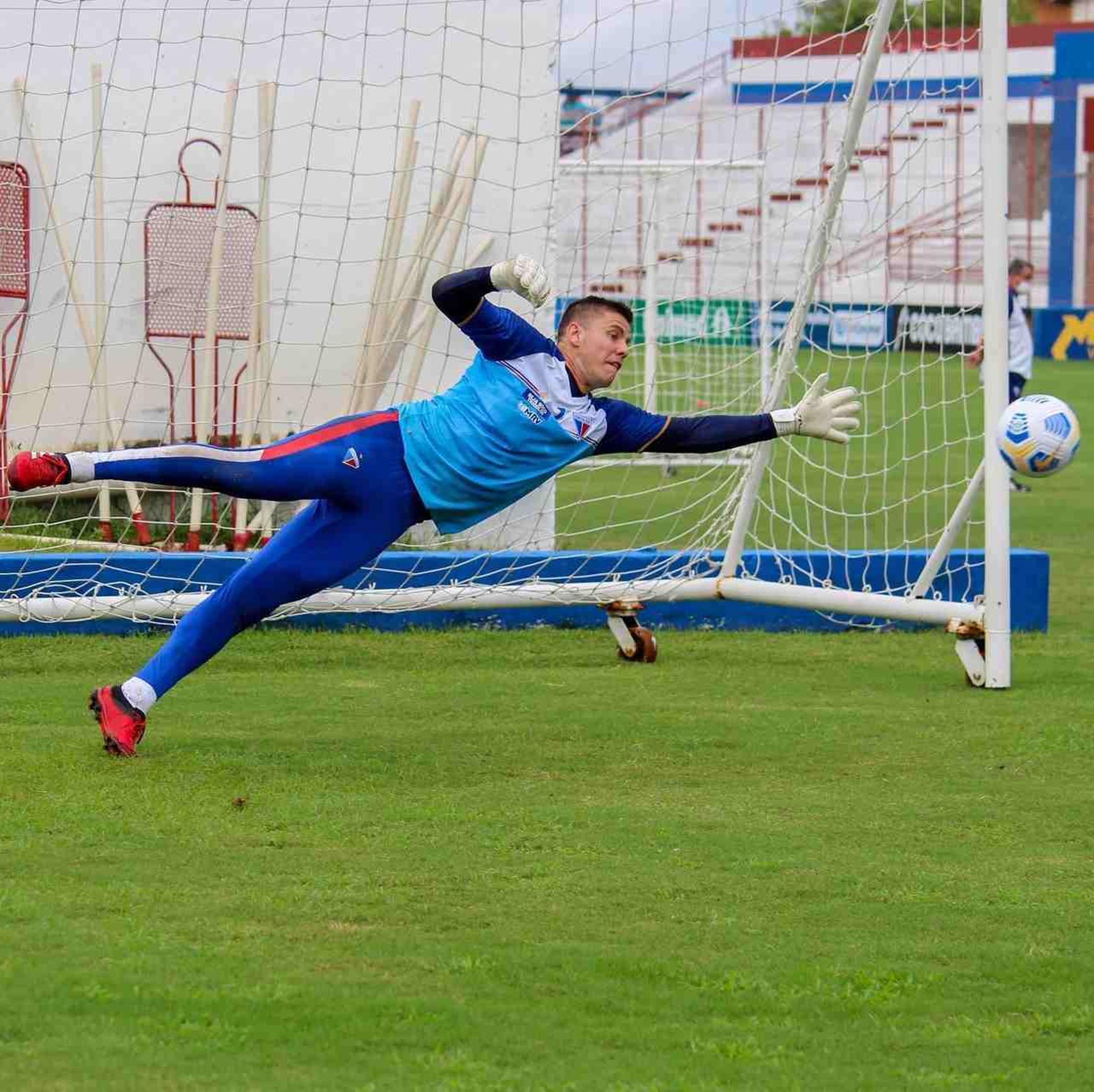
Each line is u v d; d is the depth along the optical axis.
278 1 37.31
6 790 18.95
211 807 18.48
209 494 36.31
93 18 37.22
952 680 26.91
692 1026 12.80
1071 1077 12.04
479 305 19.78
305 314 38.09
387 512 20.42
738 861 17.03
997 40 26.03
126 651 27.92
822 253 27.64
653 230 44.28
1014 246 143.62
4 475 35.62
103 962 13.66
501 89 37.34
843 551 33.59
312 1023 12.59
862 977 13.89
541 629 30.75
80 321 35.44
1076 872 16.92
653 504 46.91
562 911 15.35
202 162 37.84
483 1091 11.49
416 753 21.39
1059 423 23.67
